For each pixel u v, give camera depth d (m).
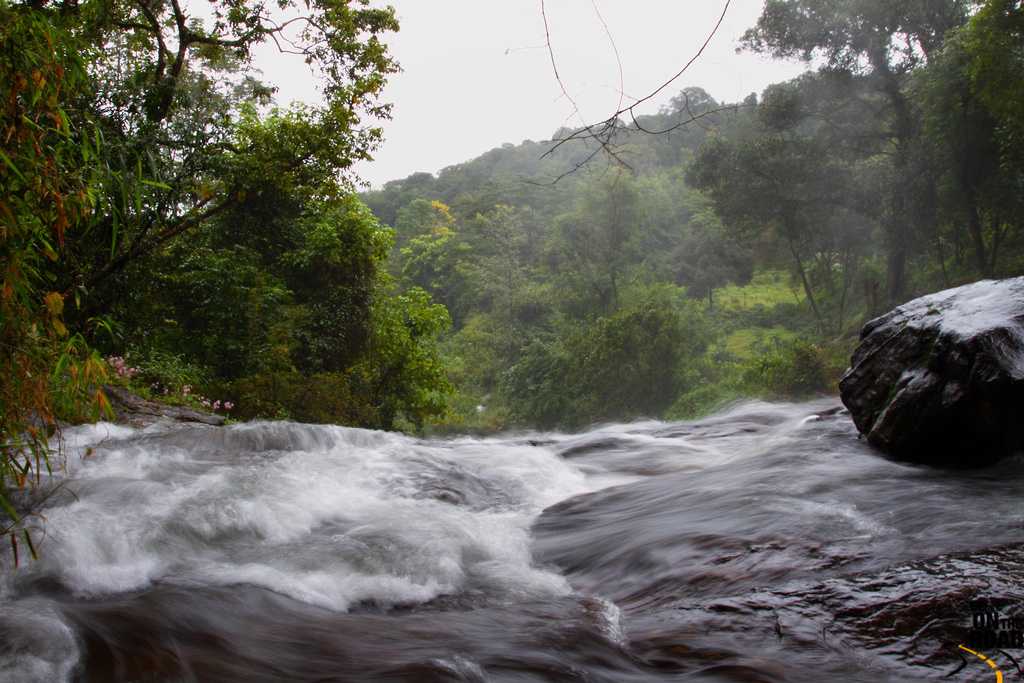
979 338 5.94
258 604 3.82
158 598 3.69
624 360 32.75
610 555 4.88
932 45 28.61
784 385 25.11
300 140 13.90
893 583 3.67
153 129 12.15
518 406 37.38
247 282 15.52
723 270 53.41
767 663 3.07
